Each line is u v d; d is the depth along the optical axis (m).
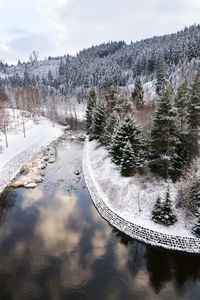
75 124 90.31
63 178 39.53
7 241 23.75
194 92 30.95
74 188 35.78
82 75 160.12
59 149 57.12
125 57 168.25
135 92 58.22
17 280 19.08
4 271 19.94
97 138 50.72
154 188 29.03
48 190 35.12
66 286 18.64
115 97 52.91
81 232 25.33
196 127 32.09
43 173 41.31
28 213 28.98
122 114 45.88
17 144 53.72
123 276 19.75
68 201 32.00
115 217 26.83
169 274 20.12
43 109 111.00
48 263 20.88
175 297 18.02
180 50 113.19
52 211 29.44
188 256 21.84
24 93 109.00
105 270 20.31
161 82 78.25
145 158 32.06
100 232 25.42
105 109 50.56
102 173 36.62
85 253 22.22
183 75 89.19
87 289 18.41
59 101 127.31
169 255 22.11
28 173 41.09
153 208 26.06
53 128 78.69
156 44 156.00
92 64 181.38
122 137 32.88
